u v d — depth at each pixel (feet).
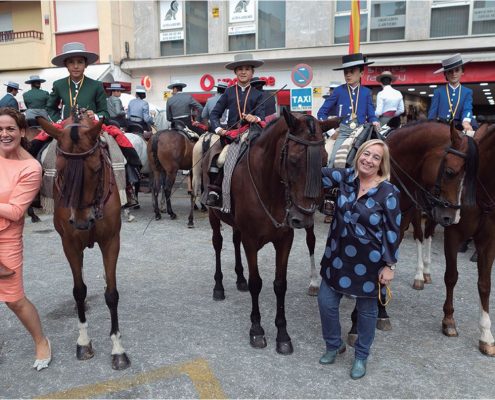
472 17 41.06
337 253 11.04
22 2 58.54
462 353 12.70
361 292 10.81
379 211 10.54
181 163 29.86
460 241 13.08
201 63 50.93
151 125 37.99
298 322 14.67
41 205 14.87
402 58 41.70
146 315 15.19
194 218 30.37
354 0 33.68
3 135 10.82
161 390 10.95
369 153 10.57
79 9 54.49
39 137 15.55
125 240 24.54
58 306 15.96
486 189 12.14
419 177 14.20
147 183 40.04
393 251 10.52
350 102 17.12
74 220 10.41
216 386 11.09
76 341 13.34
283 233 12.40
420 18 42.16
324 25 45.50
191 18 52.85
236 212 13.12
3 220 10.82
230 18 50.37
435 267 20.11
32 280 18.58
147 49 54.19
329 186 11.34
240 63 15.58
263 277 18.86
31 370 11.87
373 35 44.78
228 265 20.44
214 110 16.26
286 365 12.07
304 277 18.86
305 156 10.32
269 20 48.80
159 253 22.22
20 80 55.26
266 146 12.14
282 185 11.80
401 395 10.74
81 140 10.25
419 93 46.44
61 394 10.80
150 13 53.42
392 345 13.16
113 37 53.06
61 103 15.98
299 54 45.98
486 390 10.94
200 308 15.78
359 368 11.44
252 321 13.25
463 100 18.30
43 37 56.90
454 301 16.38
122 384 11.19
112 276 12.11
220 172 14.76
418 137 13.99
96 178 10.53
